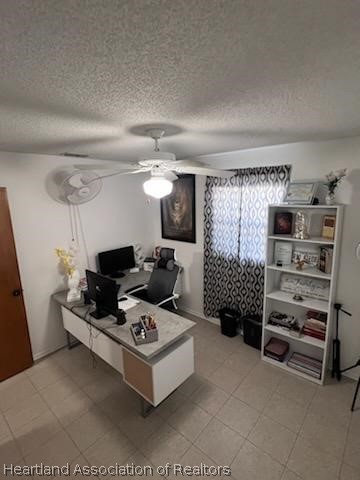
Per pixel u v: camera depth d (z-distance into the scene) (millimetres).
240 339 3320
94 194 2969
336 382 2574
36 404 2375
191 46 833
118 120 1600
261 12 679
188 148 2756
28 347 2861
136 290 3332
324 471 1759
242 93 1229
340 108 1460
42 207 2887
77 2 626
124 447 1951
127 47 830
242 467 1796
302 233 2543
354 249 2400
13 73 980
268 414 2219
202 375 2699
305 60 934
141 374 2037
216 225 3318
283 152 2688
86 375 2742
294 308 2904
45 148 2479
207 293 3594
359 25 732
